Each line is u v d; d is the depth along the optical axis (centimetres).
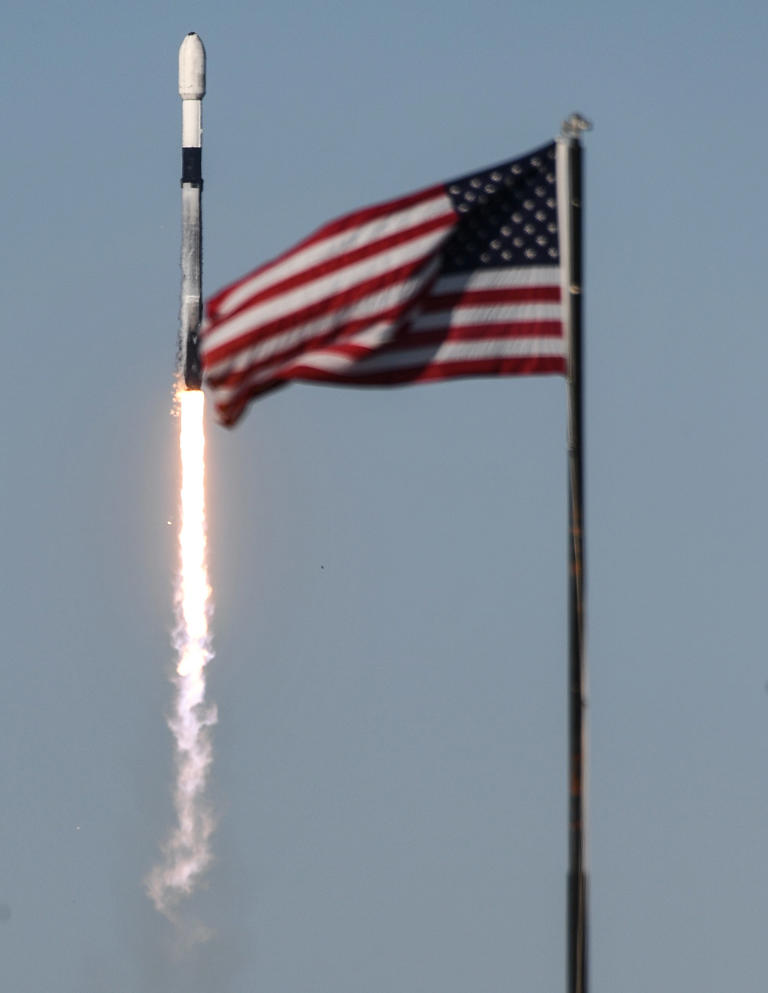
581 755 15512
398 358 16088
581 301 16112
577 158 16175
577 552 15712
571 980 15462
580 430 15962
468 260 16150
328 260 16200
